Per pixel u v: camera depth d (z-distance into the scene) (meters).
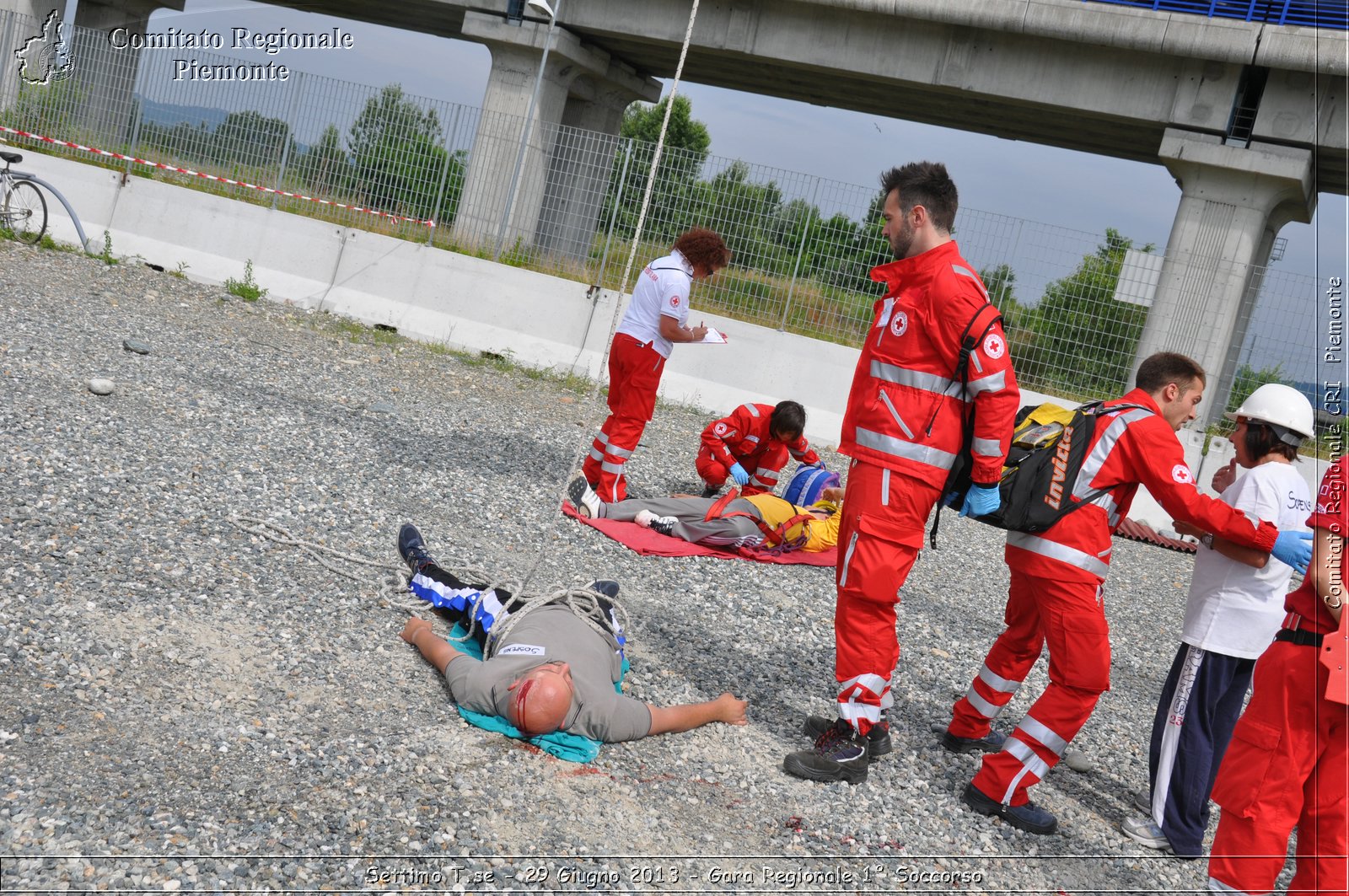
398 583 5.23
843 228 13.42
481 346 13.88
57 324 9.36
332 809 3.33
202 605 4.54
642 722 4.18
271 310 13.31
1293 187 15.08
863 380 4.24
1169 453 3.93
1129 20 15.48
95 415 6.84
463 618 4.97
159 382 8.19
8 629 3.94
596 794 3.79
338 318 13.98
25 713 3.48
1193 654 4.17
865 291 13.41
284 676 4.13
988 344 3.88
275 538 5.42
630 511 7.37
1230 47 14.77
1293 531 3.91
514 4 20.05
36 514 4.97
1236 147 15.05
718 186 13.86
